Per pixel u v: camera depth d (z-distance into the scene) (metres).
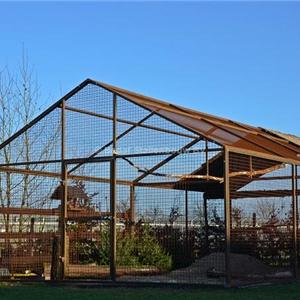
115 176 13.75
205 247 17.20
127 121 14.09
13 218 16.64
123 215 16.78
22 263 14.56
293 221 14.95
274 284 13.08
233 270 14.80
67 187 14.66
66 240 14.11
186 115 14.85
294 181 15.20
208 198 17.45
